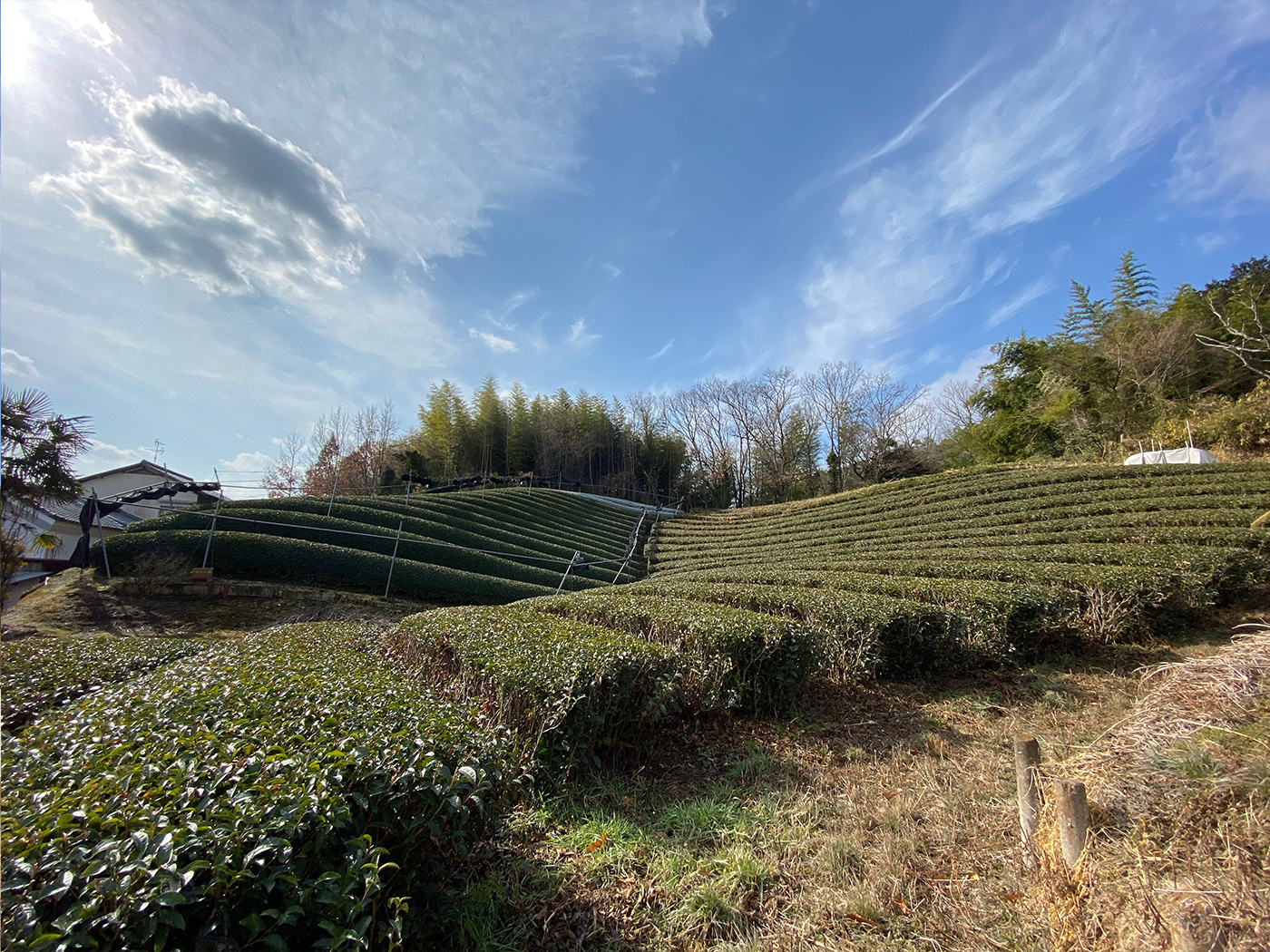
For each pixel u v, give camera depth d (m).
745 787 4.39
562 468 42.97
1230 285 24.00
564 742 4.27
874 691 6.70
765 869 3.16
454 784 2.70
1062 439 25.97
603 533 28.02
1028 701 6.06
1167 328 22.58
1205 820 2.45
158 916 1.71
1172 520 12.45
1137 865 2.37
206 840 1.92
